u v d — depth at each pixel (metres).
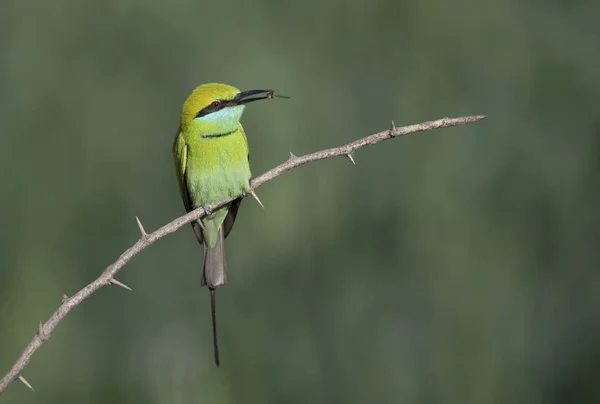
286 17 13.24
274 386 11.26
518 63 12.84
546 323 11.24
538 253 11.65
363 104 12.94
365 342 11.34
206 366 11.47
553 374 10.94
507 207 11.95
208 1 13.03
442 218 11.83
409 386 11.07
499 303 11.34
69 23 13.03
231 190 8.53
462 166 12.30
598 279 11.34
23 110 12.62
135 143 12.70
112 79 12.98
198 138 8.46
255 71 12.76
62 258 11.90
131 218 12.30
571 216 11.73
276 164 12.34
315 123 12.70
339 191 12.22
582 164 12.01
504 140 12.38
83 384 11.27
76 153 12.53
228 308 11.81
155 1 12.97
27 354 5.49
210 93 8.46
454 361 11.05
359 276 11.71
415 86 12.90
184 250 12.27
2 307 11.27
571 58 12.61
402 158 12.38
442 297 11.36
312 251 11.88
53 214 12.10
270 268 11.87
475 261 11.55
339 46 13.20
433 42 13.12
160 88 12.94
